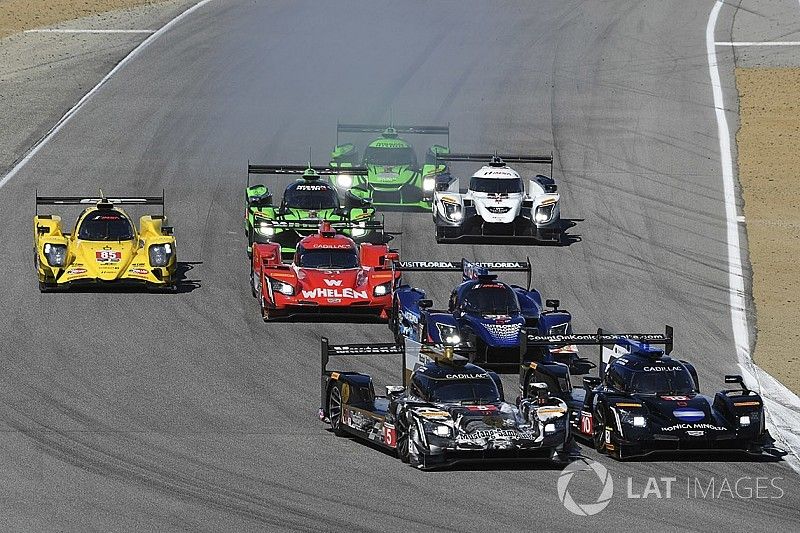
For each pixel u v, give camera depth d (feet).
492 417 254.88
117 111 631.97
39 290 389.39
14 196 503.61
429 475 248.73
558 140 603.26
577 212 505.66
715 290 418.72
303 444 268.00
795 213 512.63
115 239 392.47
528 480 246.88
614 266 441.68
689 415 264.11
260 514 223.51
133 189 520.01
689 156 582.35
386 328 368.68
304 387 311.68
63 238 391.45
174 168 551.18
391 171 505.66
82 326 355.36
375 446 268.21
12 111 627.87
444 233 460.14
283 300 361.71
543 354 331.77
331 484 240.94
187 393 302.86
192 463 252.62
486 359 333.62
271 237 424.87
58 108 635.66
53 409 286.66
